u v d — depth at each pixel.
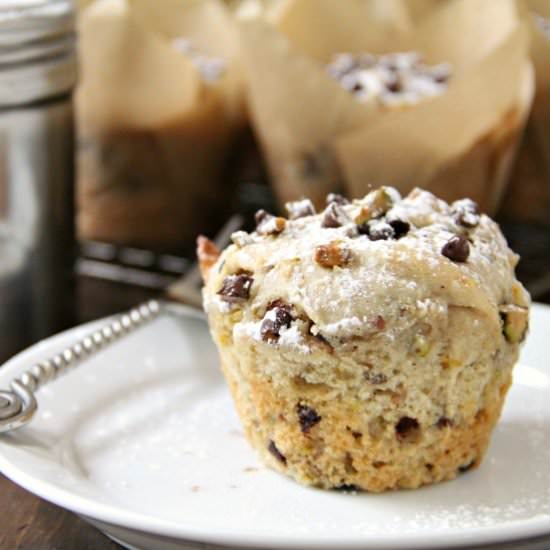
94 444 0.55
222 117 0.72
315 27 0.76
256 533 0.48
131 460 0.54
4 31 0.63
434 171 0.67
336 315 0.51
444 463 0.52
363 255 0.51
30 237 0.66
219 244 0.66
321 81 0.67
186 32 0.76
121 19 0.70
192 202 0.73
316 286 0.51
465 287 0.51
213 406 0.57
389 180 0.67
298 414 0.52
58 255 0.67
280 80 0.67
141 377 0.58
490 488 0.52
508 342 0.52
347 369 0.51
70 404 0.56
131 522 0.48
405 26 0.76
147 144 0.71
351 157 0.67
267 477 0.53
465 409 0.52
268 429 0.53
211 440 0.55
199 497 0.52
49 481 0.51
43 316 0.67
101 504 0.49
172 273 0.71
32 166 0.65
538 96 0.71
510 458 0.53
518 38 0.65
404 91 0.70
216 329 0.53
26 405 0.54
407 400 0.51
